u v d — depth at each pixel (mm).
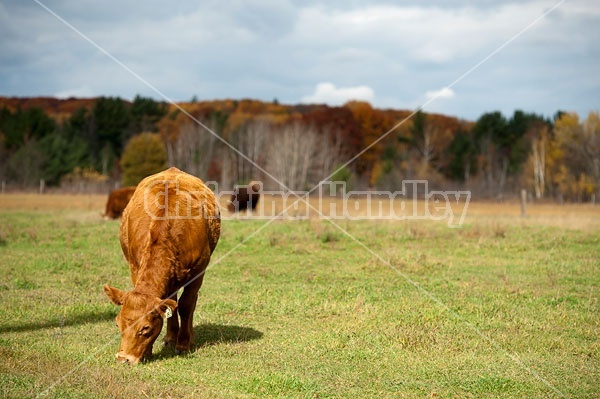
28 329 8078
